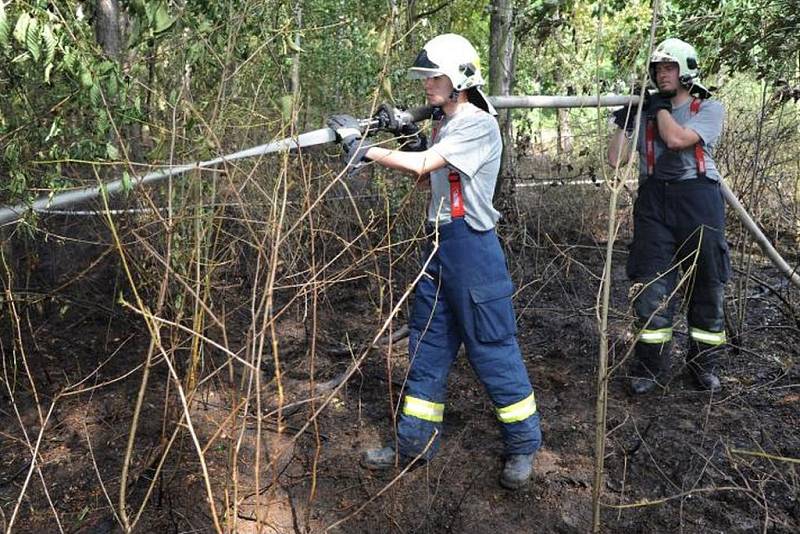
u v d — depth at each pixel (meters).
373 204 5.16
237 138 3.38
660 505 2.64
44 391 3.34
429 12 5.11
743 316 4.05
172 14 2.65
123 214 3.18
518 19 4.88
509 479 2.70
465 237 2.58
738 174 5.04
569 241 6.15
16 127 2.77
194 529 2.48
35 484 2.71
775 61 4.16
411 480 2.80
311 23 5.36
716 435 3.11
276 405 3.35
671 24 4.46
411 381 2.79
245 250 4.59
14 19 2.41
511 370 2.68
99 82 2.29
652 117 3.35
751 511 2.60
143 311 1.87
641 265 3.47
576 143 7.32
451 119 2.57
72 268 4.11
